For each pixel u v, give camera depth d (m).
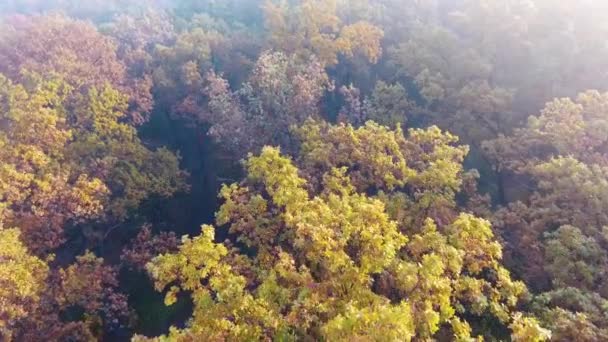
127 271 37.28
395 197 28.97
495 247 22.69
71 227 36.16
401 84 49.06
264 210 27.00
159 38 60.03
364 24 50.25
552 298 23.52
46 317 27.17
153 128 51.97
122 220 36.84
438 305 20.22
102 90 41.72
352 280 20.42
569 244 25.95
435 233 22.86
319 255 21.84
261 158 27.55
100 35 49.44
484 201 33.88
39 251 30.22
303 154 33.94
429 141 32.19
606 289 24.77
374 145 30.59
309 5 50.81
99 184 32.03
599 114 33.94
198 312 19.58
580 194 28.78
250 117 41.69
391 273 21.92
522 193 38.16
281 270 21.25
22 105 34.00
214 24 63.97
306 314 19.08
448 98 43.72
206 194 45.97
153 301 35.44
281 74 40.44
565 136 32.62
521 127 41.97
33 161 30.66
